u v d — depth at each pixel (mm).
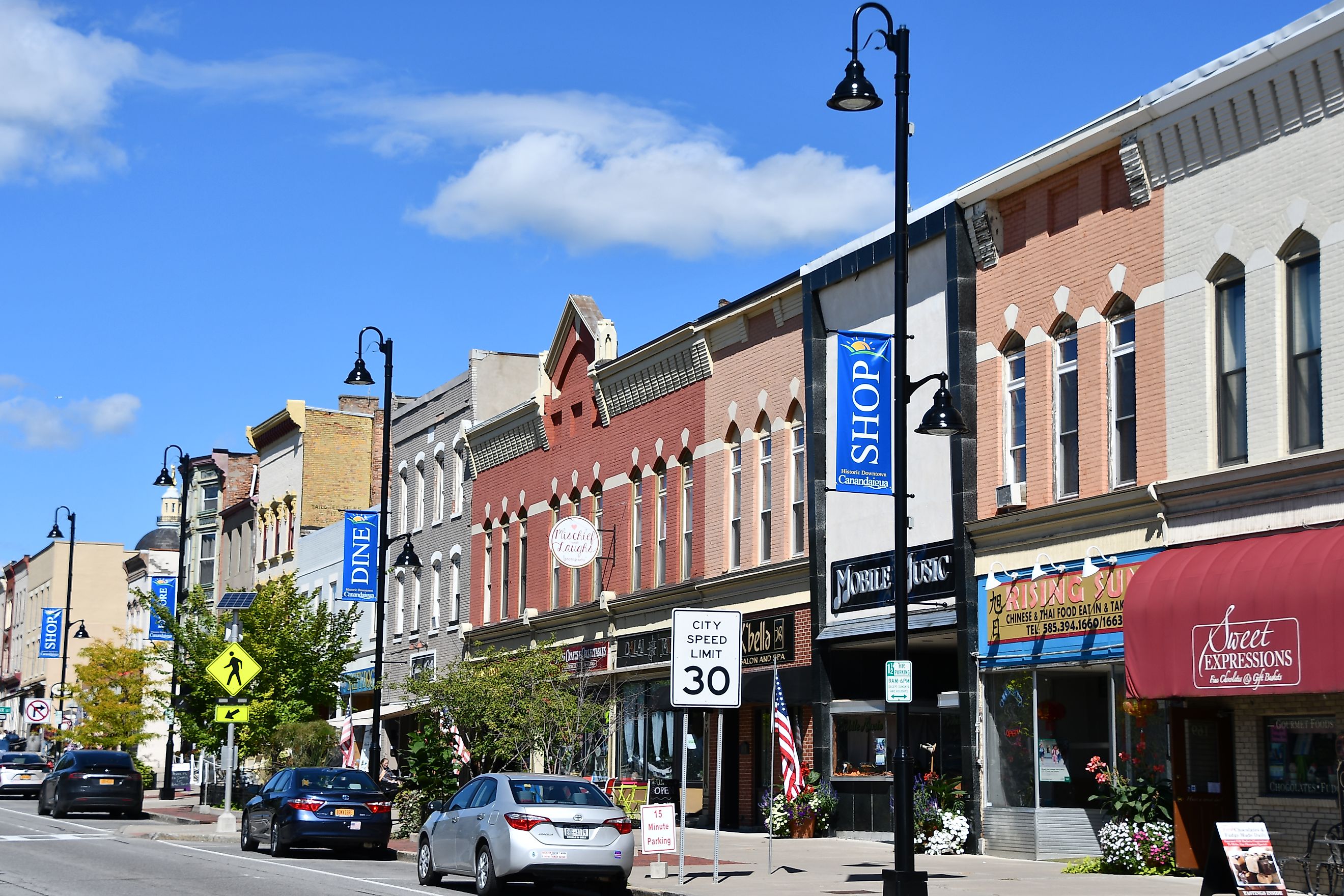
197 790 70500
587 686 41500
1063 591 25141
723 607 35812
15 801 59688
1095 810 25094
